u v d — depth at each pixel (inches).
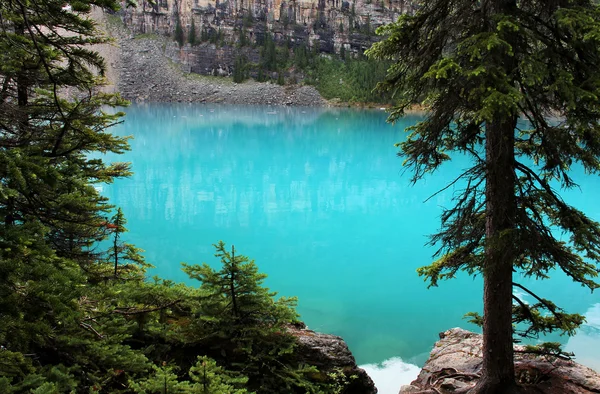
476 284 591.8
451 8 198.2
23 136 163.2
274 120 2881.4
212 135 2065.7
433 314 503.2
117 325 197.0
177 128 2271.2
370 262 668.1
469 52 161.0
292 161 1494.8
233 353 223.0
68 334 152.6
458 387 240.1
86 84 178.4
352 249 724.0
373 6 5403.5
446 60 161.5
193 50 4857.3
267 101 4601.4
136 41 4840.1
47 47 167.9
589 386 215.9
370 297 546.6
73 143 192.9
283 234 786.8
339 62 5128.0
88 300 181.0
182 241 732.0
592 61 167.0
